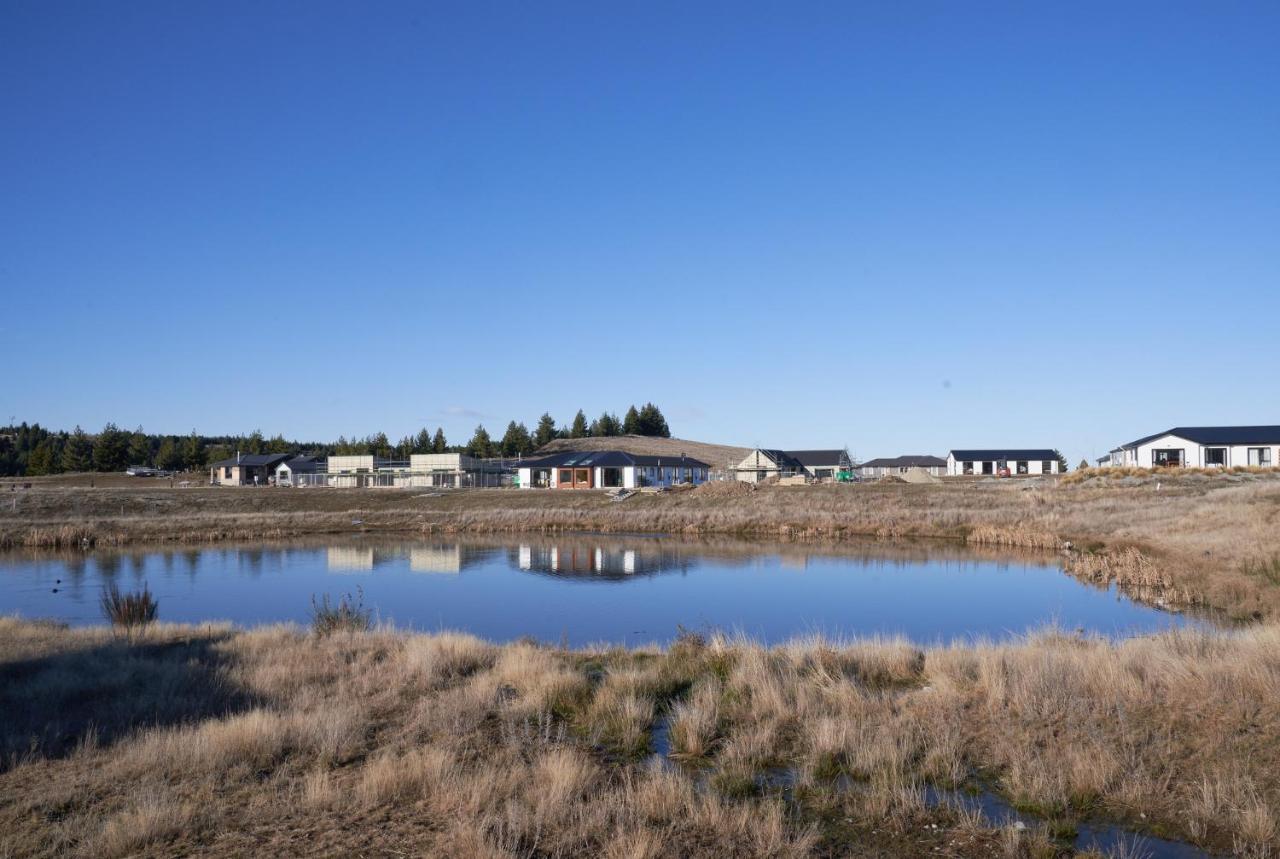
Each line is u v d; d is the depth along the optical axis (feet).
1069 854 22.41
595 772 27.76
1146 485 192.65
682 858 21.81
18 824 23.58
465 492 267.39
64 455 434.30
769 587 97.76
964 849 22.80
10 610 86.38
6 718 34.12
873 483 256.73
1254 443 243.60
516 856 21.43
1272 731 27.99
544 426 555.28
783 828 23.63
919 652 46.42
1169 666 35.12
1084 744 28.55
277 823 23.80
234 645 51.44
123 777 27.30
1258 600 73.10
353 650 49.52
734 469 334.44
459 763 28.60
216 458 471.21
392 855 21.77
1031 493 194.29
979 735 30.66
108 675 41.19
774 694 35.37
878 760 28.27
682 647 48.01
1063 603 82.79
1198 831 23.17
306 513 209.26
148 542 159.43
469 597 91.97
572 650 55.36
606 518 188.44
